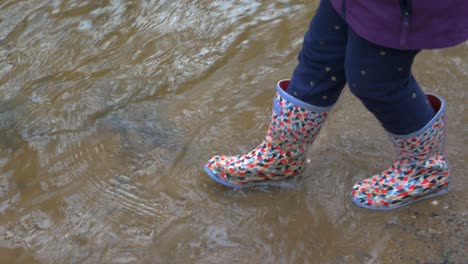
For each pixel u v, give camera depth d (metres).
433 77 2.57
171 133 2.44
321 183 2.13
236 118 2.47
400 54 1.65
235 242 1.94
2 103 2.67
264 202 2.08
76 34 3.12
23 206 2.14
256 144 2.33
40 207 2.13
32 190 2.21
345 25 1.75
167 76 2.77
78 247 1.96
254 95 2.59
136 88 2.71
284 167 2.10
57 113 2.59
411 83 1.79
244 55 2.86
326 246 1.90
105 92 2.70
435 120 1.86
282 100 1.97
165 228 2.01
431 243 1.87
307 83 1.89
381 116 1.83
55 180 2.25
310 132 2.00
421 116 1.83
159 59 2.90
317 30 1.81
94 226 2.04
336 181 2.13
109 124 2.50
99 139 2.43
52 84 2.78
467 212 1.96
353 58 1.71
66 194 2.18
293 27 3.03
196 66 2.82
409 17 1.55
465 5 1.56
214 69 2.79
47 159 2.35
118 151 2.36
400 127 1.85
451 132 2.27
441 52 2.70
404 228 1.93
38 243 1.99
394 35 1.59
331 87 1.89
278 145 2.05
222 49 2.92
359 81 1.73
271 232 1.96
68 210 2.11
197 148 2.34
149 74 2.80
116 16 3.25
